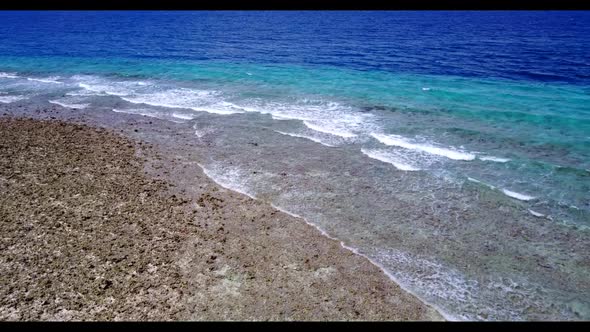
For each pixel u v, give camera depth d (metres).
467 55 41.50
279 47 49.56
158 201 14.06
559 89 27.36
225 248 11.62
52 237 11.63
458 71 34.16
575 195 14.16
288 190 15.11
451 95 26.47
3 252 10.88
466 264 11.19
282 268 10.89
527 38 52.41
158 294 9.73
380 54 43.44
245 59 41.72
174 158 17.81
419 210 13.72
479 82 30.12
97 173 16.02
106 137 20.12
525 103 24.25
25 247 11.12
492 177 15.62
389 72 34.44
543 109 22.95
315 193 14.88
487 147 18.25
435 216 13.37
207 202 14.17
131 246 11.43
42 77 34.00
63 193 14.23
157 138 20.14
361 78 32.28
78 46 50.53
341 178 15.95
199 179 15.92
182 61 40.78
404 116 22.67
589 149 17.64
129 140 19.80
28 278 9.98
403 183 15.46
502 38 53.25
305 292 10.06
